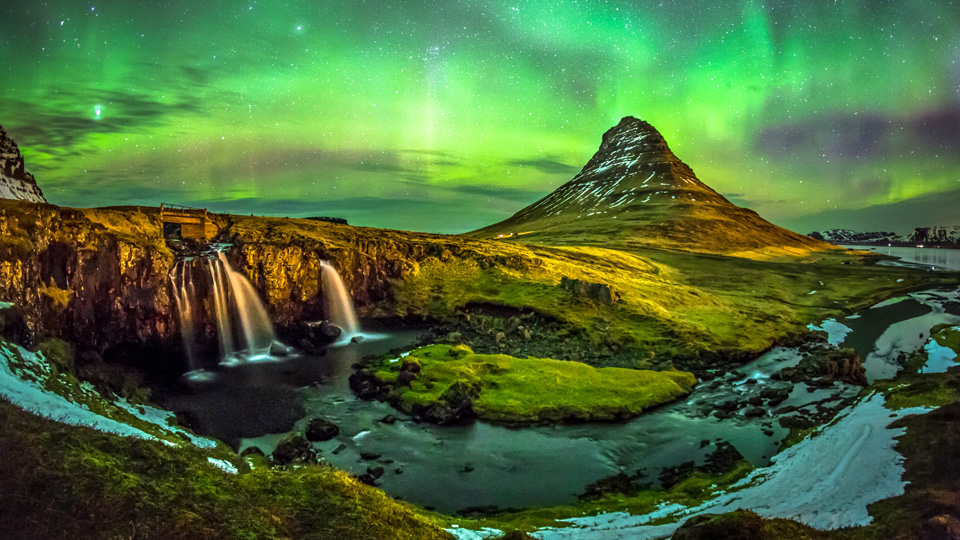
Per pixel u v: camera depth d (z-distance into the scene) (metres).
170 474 20.34
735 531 20.58
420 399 48.75
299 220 96.69
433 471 37.53
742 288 116.81
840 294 117.00
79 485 17.94
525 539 22.28
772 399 52.75
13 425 20.12
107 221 61.38
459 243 104.00
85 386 39.69
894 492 28.03
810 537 22.06
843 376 60.00
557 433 44.53
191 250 67.88
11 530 15.50
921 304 109.31
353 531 20.05
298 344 68.25
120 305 55.78
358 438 42.66
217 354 63.31
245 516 19.11
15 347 36.12
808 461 36.09
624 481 36.81
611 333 72.06
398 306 80.38
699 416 48.94
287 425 44.72
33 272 46.06
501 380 53.78
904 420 38.69
